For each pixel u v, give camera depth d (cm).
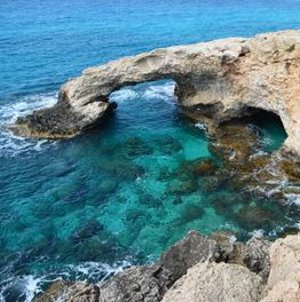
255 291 1700
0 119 4338
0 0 9581
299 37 3391
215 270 1798
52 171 3547
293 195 3078
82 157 3744
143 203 3144
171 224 2919
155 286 2005
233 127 3972
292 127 3391
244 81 3803
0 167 3578
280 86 3509
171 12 8731
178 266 2156
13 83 5166
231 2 9688
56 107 4231
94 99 4175
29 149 3859
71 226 2938
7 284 2477
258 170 3347
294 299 1473
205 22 7900
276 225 2850
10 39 6762
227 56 3781
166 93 4994
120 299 1942
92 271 2564
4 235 2853
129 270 2150
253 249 2170
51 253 2706
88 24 7762
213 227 2861
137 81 4125
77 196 3244
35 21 7881
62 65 5775
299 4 9419
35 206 3136
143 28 7525
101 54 6200
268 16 8300
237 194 3145
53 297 2289
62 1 9644
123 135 4075
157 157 3703
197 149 3775
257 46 3622
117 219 2994
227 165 3459
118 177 3462
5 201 3186
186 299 1661
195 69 3934
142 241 2788
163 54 3978
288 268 1720
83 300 1981
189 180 3353
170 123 4269
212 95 4038
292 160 3312
